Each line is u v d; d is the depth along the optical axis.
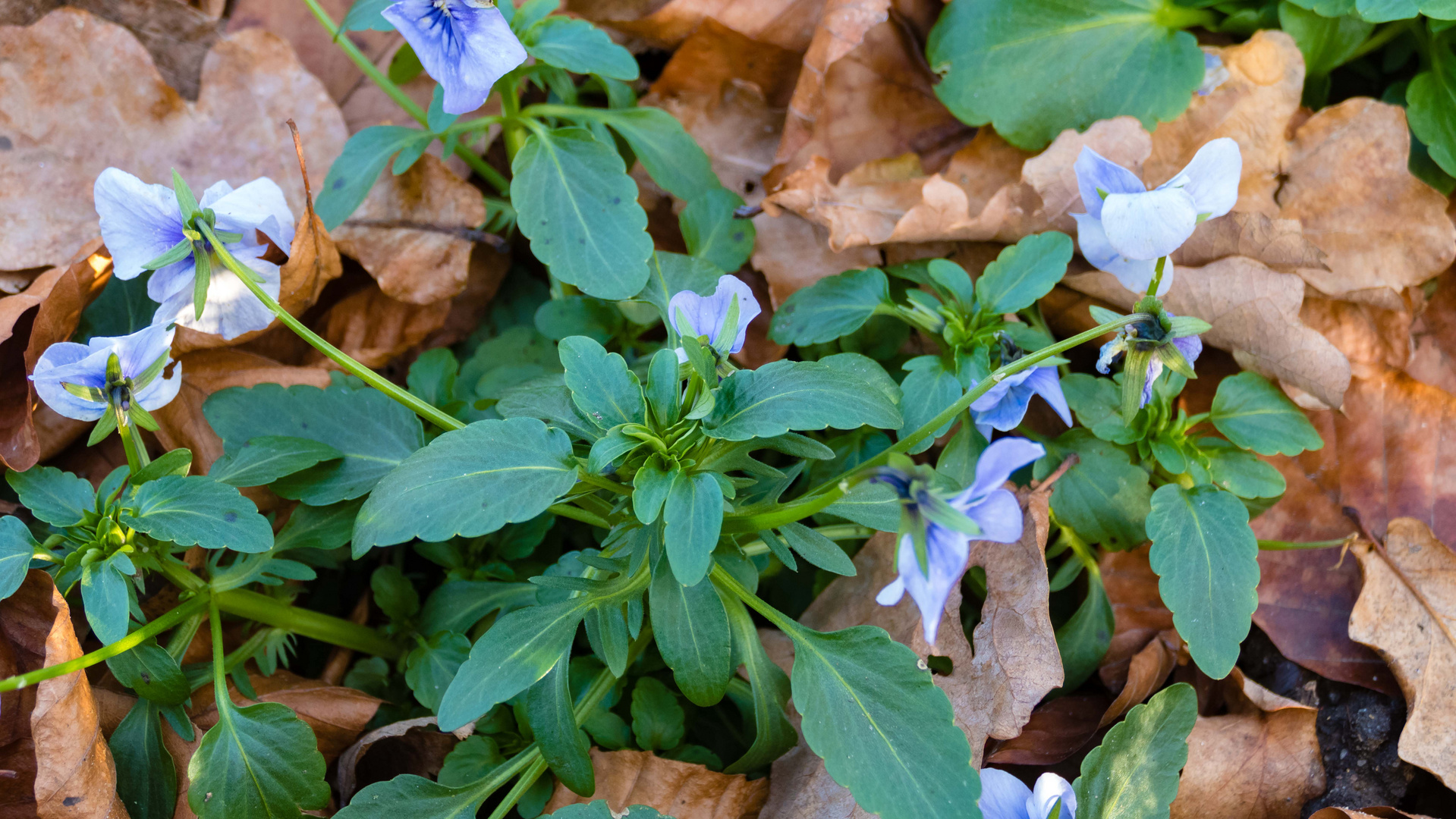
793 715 0.53
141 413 0.49
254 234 0.51
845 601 0.54
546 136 0.55
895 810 0.48
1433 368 0.56
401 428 0.53
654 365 0.49
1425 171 0.57
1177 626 0.51
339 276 0.58
